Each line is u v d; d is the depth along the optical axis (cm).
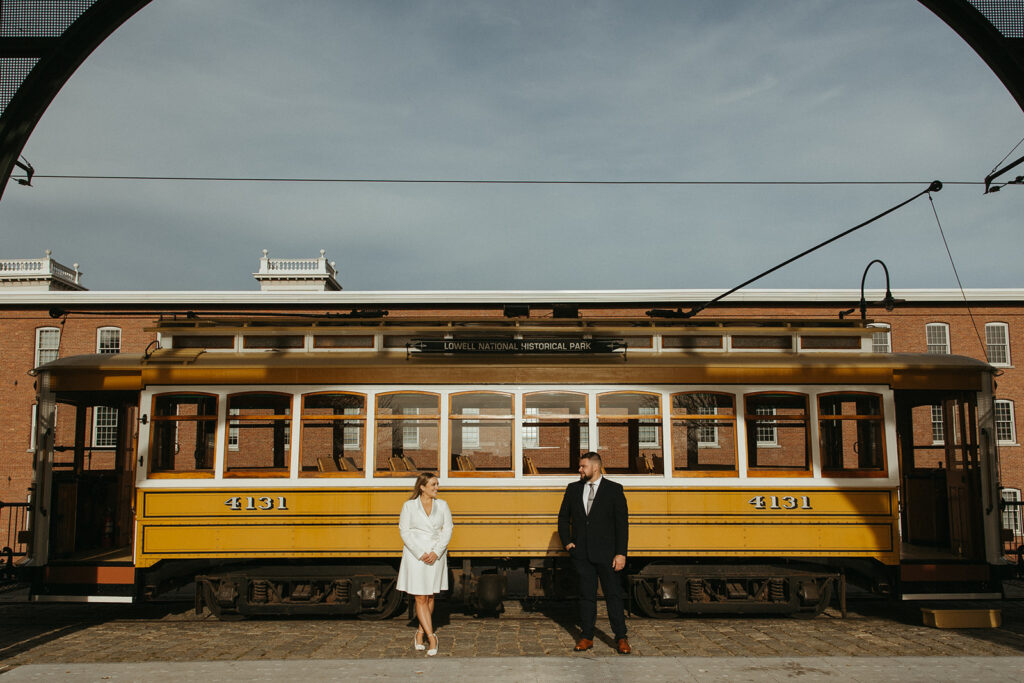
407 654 761
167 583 953
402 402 955
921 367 981
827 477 950
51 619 975
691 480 941
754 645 798
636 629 887
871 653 763
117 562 938
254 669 645
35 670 645
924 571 955
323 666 652
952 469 1020
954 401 1032
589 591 757
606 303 2778
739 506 939
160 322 1016
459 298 2788
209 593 938
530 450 961
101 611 1027
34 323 2847
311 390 953
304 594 934
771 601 941
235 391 952
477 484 936
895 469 955
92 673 635
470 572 947
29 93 612
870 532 944
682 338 1016
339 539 925
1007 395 2772
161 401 952
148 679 619
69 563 938
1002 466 2750
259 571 933
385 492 931
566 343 991
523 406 961
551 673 631
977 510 979
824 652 766
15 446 2803
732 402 963
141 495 929
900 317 2795
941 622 895
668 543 931
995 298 2780
